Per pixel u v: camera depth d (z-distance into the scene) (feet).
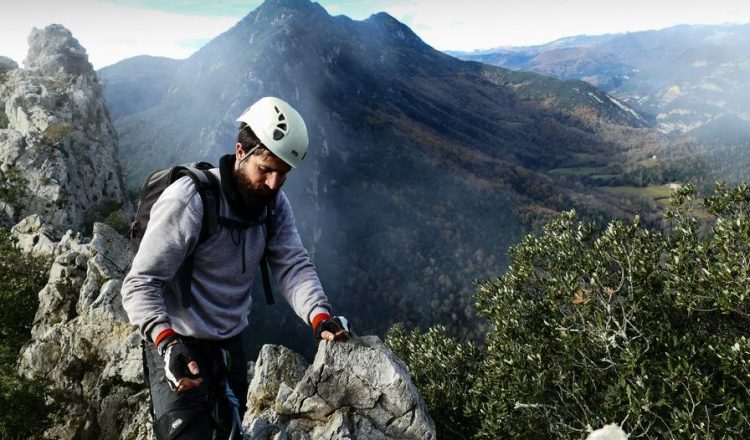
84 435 41.42
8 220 253.24
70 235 96.43
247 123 8.25
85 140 315.78
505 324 50.75
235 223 8.59
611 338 38.99
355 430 12.92
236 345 9.59
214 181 8.45
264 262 10.04
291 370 22.24
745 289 36.09
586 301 43.16
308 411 13.42
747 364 32.89
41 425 43.91
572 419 41.83
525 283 55.88
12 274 85.30
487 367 52.70
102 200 317.01
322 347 13.65
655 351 40.04
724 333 43.04
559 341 44.65
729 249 39.60
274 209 9.57
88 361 46.19
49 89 326.65
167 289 8.78
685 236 45.68
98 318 46.85
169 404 8.25
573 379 41.70
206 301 8.72
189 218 8.18
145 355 9.02
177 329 8.72
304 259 10.19
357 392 13.30
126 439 38.09
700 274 41.96
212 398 8.57
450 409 53.11
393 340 75.00
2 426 42.98
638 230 49.57
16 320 76.69
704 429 32.94
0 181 263.70
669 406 33.88
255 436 10.00
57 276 57.26
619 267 49.34
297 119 8.29
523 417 44.42
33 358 49.34
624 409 35.14
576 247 53.26
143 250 8.18
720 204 45.73
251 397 21.39
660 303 44.16
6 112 317.42
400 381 13.19
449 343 62.64
